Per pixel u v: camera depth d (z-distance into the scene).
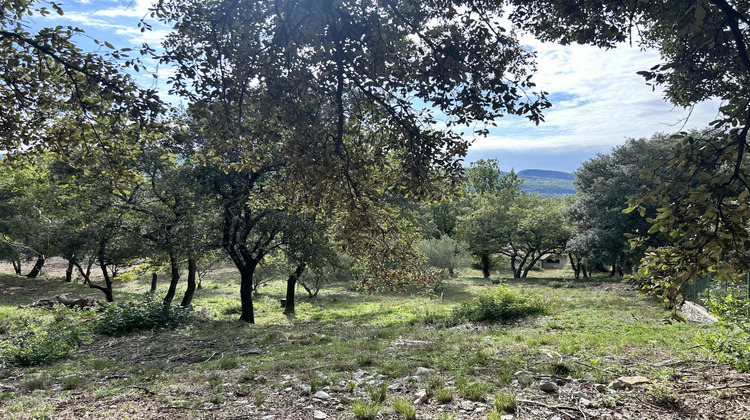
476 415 5.52
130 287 37.59
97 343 13.41
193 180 18.36
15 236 27.83
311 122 6.73
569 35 5.97
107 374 8.93
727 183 3.66
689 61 5.16
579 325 13.77
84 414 5.89
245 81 6.20
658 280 4.64
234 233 18.97
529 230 46.62
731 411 5.25
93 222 19.27
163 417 5.72
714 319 12.56
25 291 30.39
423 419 5.38
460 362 8.47
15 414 5.91
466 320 16.97
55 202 21.14
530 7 6.02
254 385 7.29
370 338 12.69
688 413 5.29
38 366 10.11
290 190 8.41
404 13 5.98
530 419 5.28
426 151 7.24
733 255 3.99
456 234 52.00
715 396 5.80
